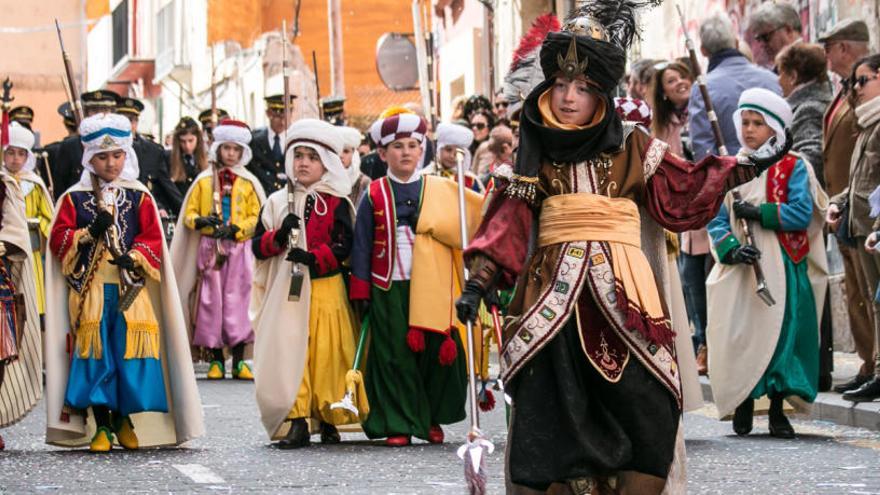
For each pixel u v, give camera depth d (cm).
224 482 1341
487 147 2708
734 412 1641
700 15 3014
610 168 974
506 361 964
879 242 1672
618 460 944
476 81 5109
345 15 6638
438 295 1628
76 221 1602
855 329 1877
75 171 2698
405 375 1625
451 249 1648
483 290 968
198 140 2886
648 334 951
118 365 1577
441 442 1648
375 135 1664
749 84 2012
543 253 974
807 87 2005
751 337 1603
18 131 2252
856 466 1390
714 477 1332
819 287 1633
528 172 966
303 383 1619
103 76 9462
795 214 1602
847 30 2064
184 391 1608
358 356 1625
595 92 974
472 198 1653
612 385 950
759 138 1562
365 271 1638
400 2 6662
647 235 999
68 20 9488
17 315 1641
